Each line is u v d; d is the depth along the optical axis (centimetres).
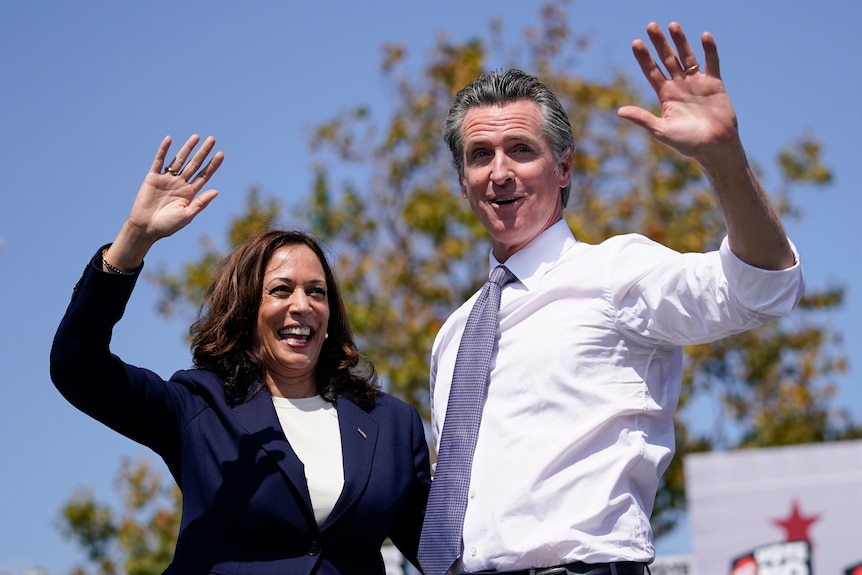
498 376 470
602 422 446
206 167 465
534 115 498
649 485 455
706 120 396
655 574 1187
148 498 1933
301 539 469
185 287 1903
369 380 535
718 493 967
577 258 477
